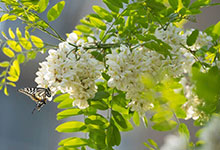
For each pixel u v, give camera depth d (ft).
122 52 4.18
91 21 4.52
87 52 4.30
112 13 4.47
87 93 4.21
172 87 3.92
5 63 4.30
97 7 4.48
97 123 4.27
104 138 4.25
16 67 4.31
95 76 4.22
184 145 3.63
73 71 4.18
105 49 4.34
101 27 4.53
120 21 4.42
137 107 4.17
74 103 4.23
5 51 4.34
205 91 2.94
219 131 2.91
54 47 4.35
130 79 4.14
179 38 4.26
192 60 4.28
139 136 5.45
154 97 3.74
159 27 4.34
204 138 2.96
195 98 3.95
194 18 4.37
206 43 4.39
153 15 4.31
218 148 2.88
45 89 4.33
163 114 3.70
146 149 5.39
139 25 4.40
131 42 4.28
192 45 4.31
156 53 4.18
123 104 4.34
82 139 4.31
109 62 4.16
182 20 4.45
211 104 3.49
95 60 4.22
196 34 4.29
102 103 4.31
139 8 4.30
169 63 4.18
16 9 4.38
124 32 4.40
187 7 4.37
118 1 4.34
